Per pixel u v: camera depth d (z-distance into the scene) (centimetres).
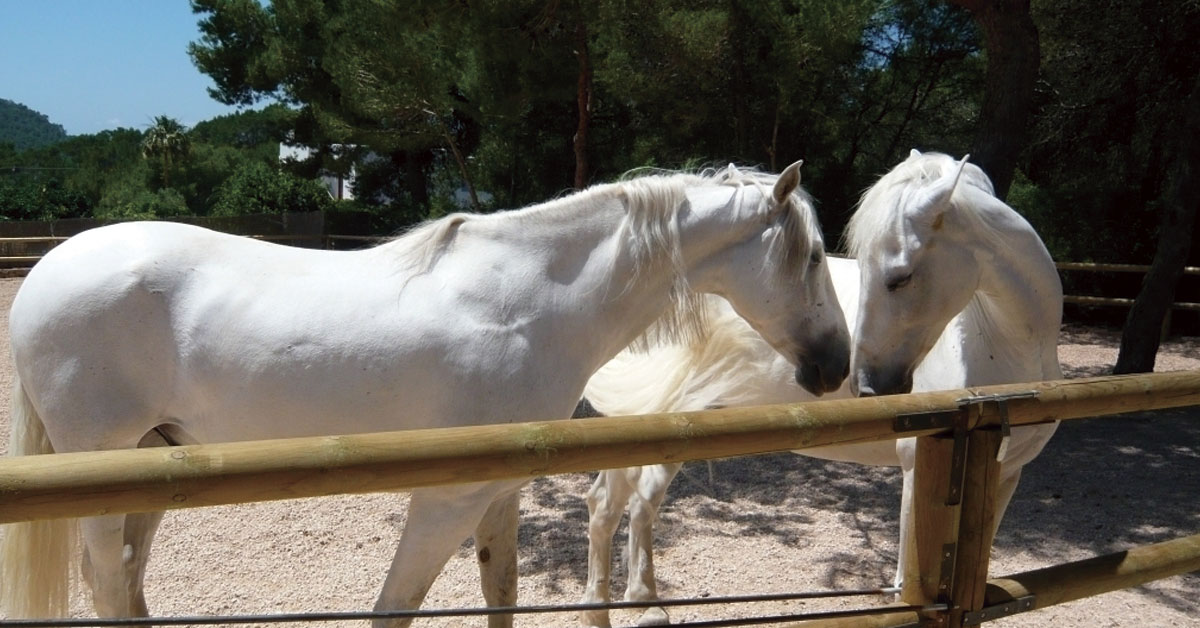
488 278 244
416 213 2239
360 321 235
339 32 1380
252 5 2011
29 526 245
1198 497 523
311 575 384
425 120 1279
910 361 255
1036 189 1316
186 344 236
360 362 232
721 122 1220
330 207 2541
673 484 546
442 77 1145
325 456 124
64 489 109
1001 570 411
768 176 270
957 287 249
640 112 1437
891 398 172
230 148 4266
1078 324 1271
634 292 258
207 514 457
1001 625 346
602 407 346
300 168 2353
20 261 1579
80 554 288
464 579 386
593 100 1475
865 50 1426
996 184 694
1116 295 1256
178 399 241
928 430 174
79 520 264
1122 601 374
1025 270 254
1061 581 205
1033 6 1184
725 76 1130
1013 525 473
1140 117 1208
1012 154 696
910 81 1476
